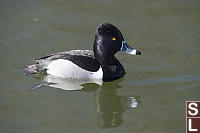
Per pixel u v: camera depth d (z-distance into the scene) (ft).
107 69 41.60
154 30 52.21
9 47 46.91
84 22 54.03
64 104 37.24
